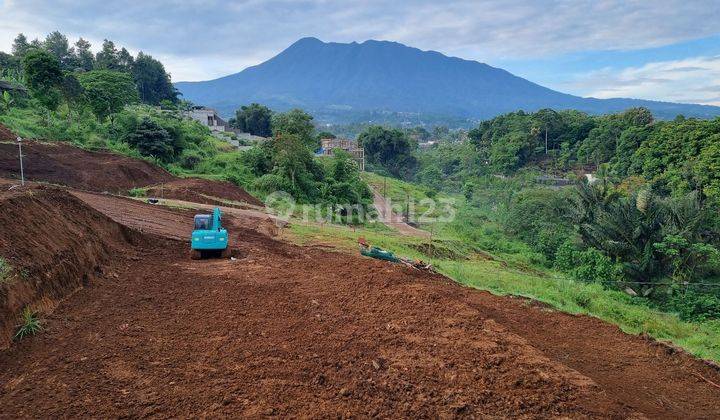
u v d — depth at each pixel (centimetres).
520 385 670
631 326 1416
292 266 1347
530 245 3188
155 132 3638
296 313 932
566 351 924
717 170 3550
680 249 2005
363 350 766
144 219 1797
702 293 1830
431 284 1298
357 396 616
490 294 1330
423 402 607
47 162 2452
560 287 1745
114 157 3072
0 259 747
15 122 3153
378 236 2491
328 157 5606
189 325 830
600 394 668
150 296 966
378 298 1041
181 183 2938
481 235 3525
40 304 781
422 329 864
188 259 1376
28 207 980
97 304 886
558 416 595
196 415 546
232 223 2095
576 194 2895
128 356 686
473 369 709
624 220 2153
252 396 596
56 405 546
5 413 523
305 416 557
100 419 526
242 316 896
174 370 657
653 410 686
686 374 858
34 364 638
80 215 1218
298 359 721
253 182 3609
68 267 925
